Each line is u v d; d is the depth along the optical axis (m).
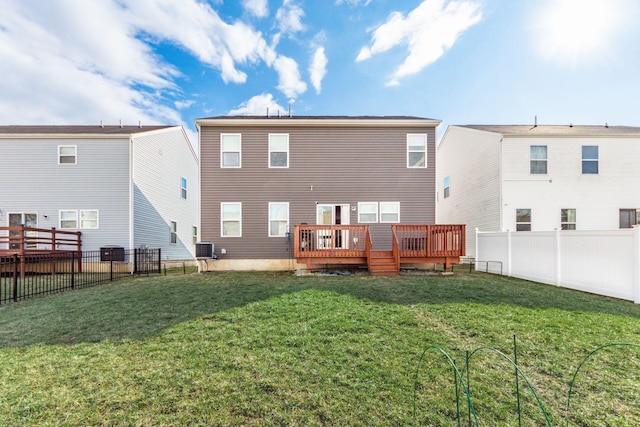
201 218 10.23
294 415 2.25
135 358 3.12
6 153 10.99
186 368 2.91
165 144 13.85
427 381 2.71
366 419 2.21
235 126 10.43
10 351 3.30
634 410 2.28
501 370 2.87
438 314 4.44
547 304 4.93
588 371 2.81
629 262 5.20
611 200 10.66
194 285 6.93
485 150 11.76
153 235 12.81
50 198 11.03
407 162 10.55
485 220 11.71
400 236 9.88
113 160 11.20
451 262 8.92
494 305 4.88
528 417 2.24
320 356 3.16
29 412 2.27
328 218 10.46
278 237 10.31
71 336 3.72
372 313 4.50
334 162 10.53
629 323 3.96
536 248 7.20
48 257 8.74
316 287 6.38
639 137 10.60
